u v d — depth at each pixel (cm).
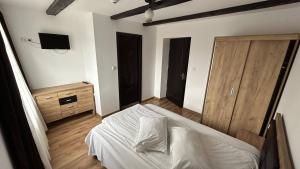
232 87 245
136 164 140
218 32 293
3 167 86
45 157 171
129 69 385
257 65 215
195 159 124
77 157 209
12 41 237
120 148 156
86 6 233
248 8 204
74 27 307
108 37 302
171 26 373
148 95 453
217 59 254
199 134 179
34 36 261
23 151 105
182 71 383
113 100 349
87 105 323
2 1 213
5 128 95
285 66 200
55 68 297
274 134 138
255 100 225
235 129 256
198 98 355
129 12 252
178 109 391
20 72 212
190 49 346
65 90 281
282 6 203
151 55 419
